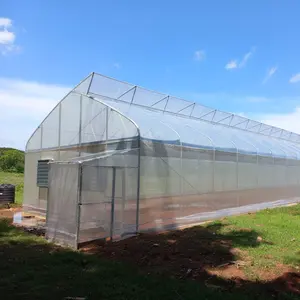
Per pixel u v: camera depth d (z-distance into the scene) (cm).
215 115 1772
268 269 664
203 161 1303
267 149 1788
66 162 902
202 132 1412
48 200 957
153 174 1084
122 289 547
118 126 1105
